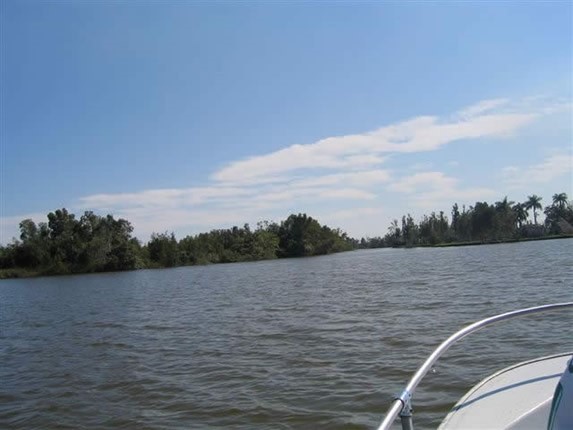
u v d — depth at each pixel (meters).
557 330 15.19
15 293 62.44
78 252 117.12
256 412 9.97
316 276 54.56
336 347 15.05
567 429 2.92
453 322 17.98
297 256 163.12
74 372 14.64
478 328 4.95
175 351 16.53
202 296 39.25
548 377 4.79
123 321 26.23
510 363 12.02
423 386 10.66
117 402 11.38
